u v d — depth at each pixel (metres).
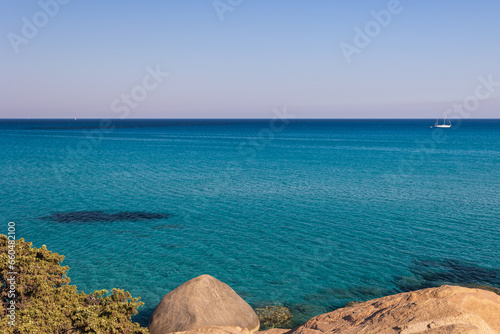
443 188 43.66
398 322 10.02
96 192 40.22
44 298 11.24
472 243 25.58
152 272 21.08
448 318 9.45
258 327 15.59
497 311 10.20
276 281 20.23
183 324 14.02
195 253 23.83
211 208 34.34
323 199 38.03
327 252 24.14
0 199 36.53
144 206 34.78
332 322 11.88
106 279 20.11
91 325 10.48
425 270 21.48
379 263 22.45
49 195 38.50
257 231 28.09
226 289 16.03
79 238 26.17
